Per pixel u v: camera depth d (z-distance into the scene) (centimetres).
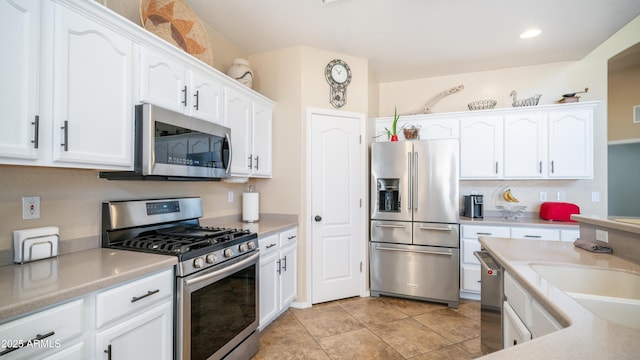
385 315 275
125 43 147
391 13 240
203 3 226
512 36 279
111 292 116
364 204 323
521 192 351
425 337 234
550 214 315
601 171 327
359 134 323
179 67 180
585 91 325
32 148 112
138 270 125
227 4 228
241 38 281
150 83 160
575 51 312
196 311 155
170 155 164
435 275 302
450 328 250
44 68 116
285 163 299
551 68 346
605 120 327
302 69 296
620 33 324
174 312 147
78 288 104
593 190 329
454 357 207
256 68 313
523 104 341
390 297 322
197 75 194
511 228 300
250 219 280
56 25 119
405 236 312
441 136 348
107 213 166
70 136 124
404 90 402
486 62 342
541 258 152
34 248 135
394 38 282
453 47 302
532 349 66
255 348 208
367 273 328
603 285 134
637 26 316
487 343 182
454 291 295
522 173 322
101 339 112
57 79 119
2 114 104
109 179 169
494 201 358
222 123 219
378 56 323
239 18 247
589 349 65
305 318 268
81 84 128
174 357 147
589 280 137
